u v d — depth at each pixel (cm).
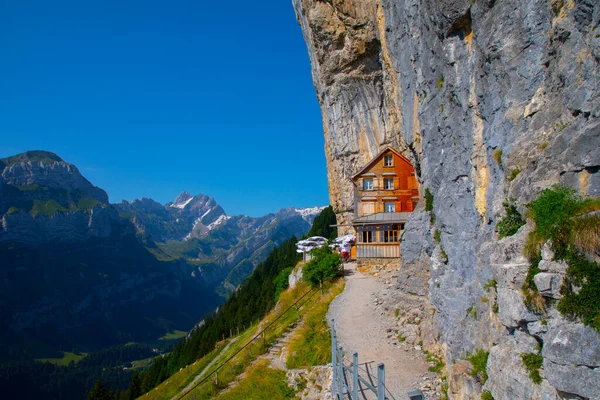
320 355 2361
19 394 18362
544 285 823
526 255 909
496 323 1184
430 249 2128
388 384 1809
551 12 1041
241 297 9406
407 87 2783
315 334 2672
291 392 2236
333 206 6494
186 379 4538
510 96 1182
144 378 8288
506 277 959
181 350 8231
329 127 5953
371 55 5103
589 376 739
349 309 2923
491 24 1262
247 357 2917
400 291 2695
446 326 1717
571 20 937
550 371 799
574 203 834
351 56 5184
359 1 4772
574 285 783
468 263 1547
